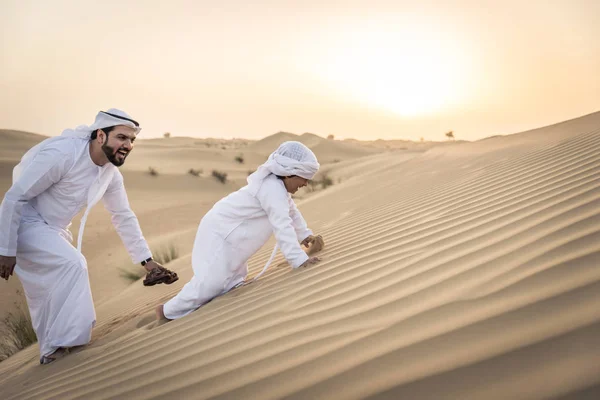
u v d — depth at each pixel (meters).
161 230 16.31
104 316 5.56
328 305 2.31
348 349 1.73
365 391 1.42
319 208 9.59
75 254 3.48
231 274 3.45
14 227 3.37
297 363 1.77
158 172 30.73
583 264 1.70
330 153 75.81
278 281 3.19
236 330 2.43
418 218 3.97
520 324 1.47
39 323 3.48
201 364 2.12
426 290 2.04
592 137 5.58
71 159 3.49
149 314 3.88
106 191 3.92
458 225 3.13
